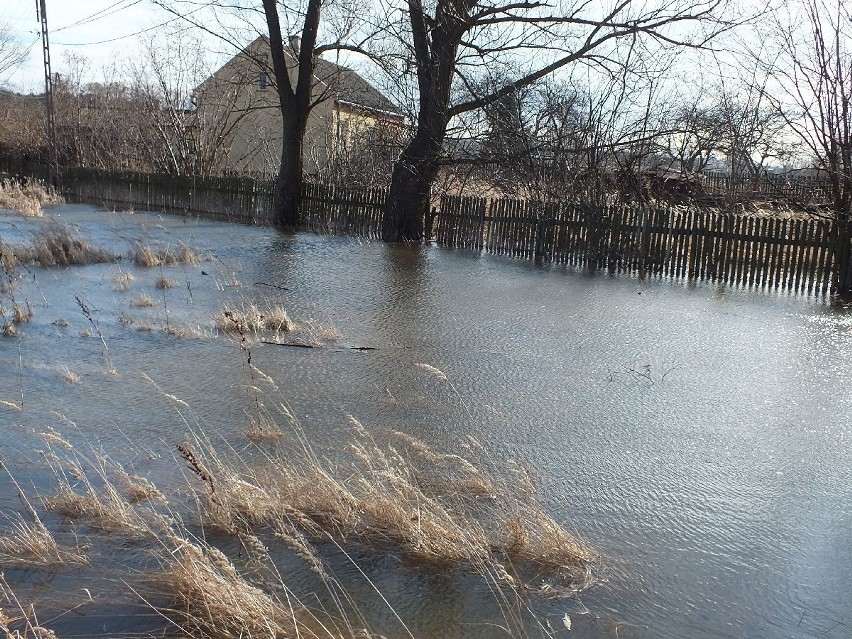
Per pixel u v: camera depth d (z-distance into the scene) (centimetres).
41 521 423
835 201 1394
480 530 416
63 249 1360
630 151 1839
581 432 586
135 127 3478
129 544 400
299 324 923
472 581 375
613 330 955
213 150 2980
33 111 5044
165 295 1084
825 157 1477
